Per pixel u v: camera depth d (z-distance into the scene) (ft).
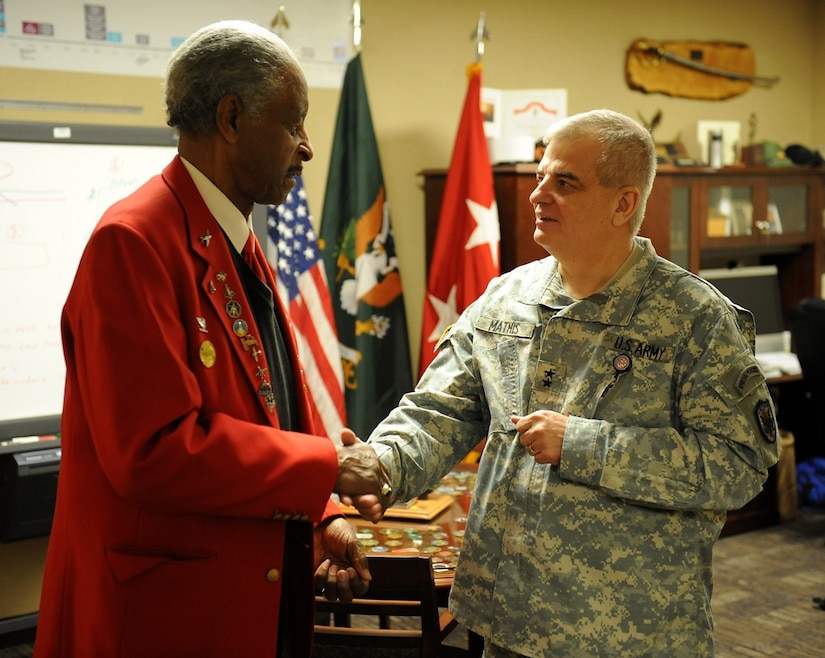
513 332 5.50
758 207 15.28
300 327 11.60
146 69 11.23
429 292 12.72
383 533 7.18
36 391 9.98
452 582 6.00
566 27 14.93
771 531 14.73
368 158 12.34
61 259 10.03
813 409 15.08
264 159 4.61
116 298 4.18
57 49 10.66
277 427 4.74
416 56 13.56
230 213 4.76
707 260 16.76
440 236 12.62
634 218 5.26
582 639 4.93
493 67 14.32
